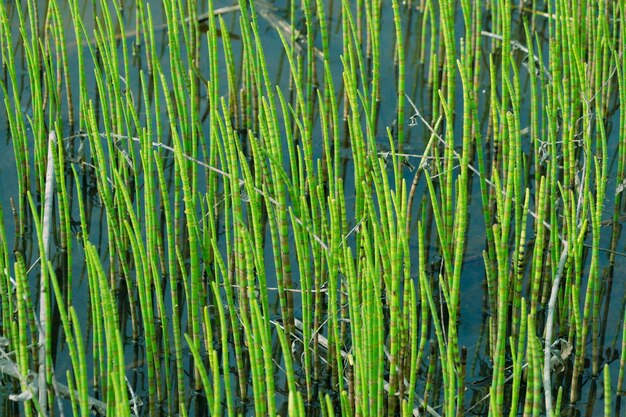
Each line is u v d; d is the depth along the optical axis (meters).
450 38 2.26
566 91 2.42
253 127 3.21
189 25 3.39
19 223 2.64
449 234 2.32
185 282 2.11
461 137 3.17
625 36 2.54
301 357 2.24
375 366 1.61
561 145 3.03
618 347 2.31
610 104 3.37
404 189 1.62
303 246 1.99
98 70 2.21
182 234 2.67
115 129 2.77
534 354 1.48
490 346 2.26
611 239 2.66
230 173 2.02
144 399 2.14
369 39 3.61
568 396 2.20
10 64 2.53
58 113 2.71
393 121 3.30
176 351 2.02
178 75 2.45
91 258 1.55
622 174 2.70
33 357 1.94
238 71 3.50
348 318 2.16
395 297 1.67
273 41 3.72
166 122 3.22
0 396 2.05
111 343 1.52
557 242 2.18
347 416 1.69
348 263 1.61
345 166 3.04
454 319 1.77
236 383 2.18
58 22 2.88
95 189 2.90
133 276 2.50
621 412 2.12
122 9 3.78
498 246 1.63
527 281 2.54
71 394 1.62
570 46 2.51
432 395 2.17
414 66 3.64
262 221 2.72
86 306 2.43
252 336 1.50
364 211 2.08
